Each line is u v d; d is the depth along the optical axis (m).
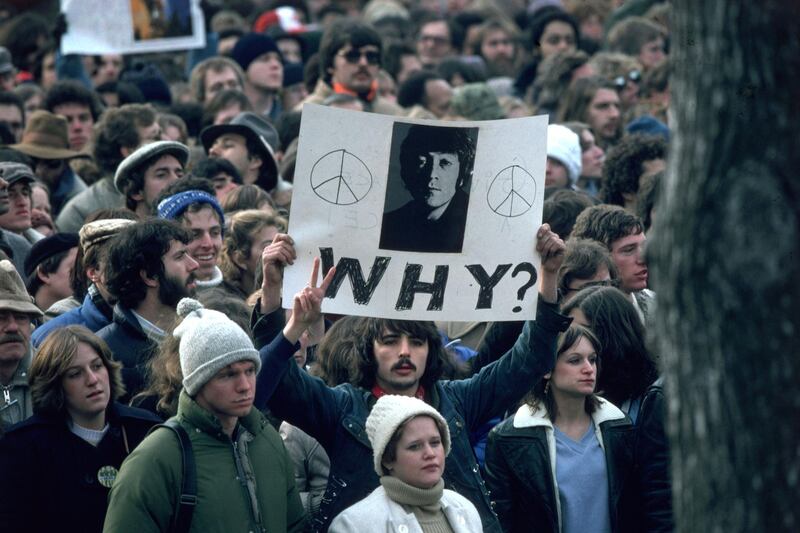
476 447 22.34
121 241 21.88
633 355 22.02
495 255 19.17
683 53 11.12
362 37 41.34
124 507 17.08
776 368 10.69
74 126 38.91
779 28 10.71
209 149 33.94
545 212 28.52
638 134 33.47
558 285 24.02
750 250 10.70
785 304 10.66
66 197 35.16
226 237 26.06
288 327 18.50
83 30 45.09
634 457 21.03
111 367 19.47
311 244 18.62
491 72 56.50
